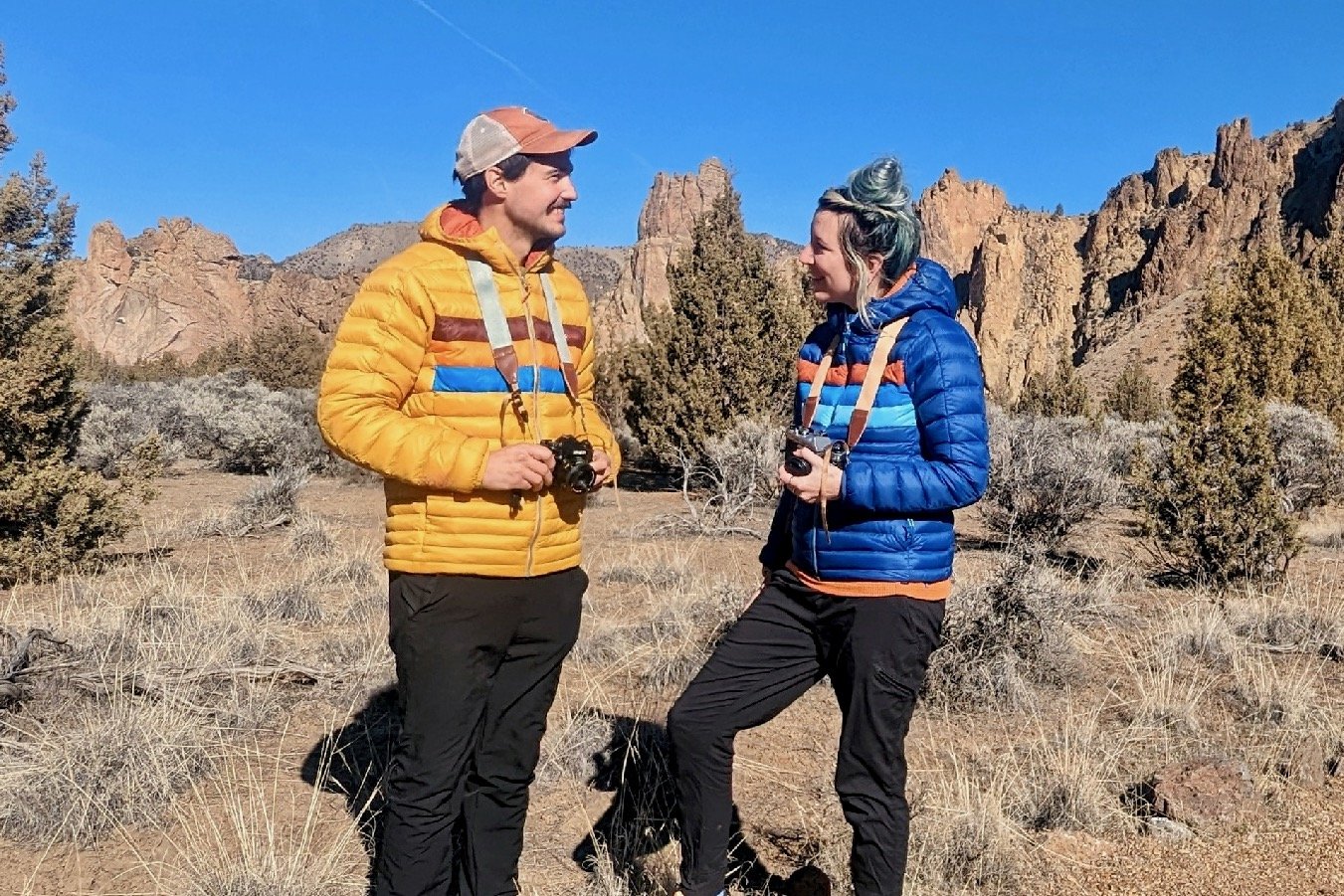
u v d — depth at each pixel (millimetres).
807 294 21438
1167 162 148750
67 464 8422
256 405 21828
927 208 172625
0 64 8305
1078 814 3672
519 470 2418
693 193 152375
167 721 4070
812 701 5012
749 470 12977
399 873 2605
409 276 2453
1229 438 8117
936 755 4250
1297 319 16922
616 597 7344
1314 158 126688
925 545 2594
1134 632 6453
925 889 3100
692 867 2764
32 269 8266
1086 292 137250
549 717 4512
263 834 3381
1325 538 10852
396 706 4633
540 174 2514
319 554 8992
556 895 3084
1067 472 9586
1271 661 5648
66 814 3416
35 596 7176
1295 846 3480
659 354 17344
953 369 2545
